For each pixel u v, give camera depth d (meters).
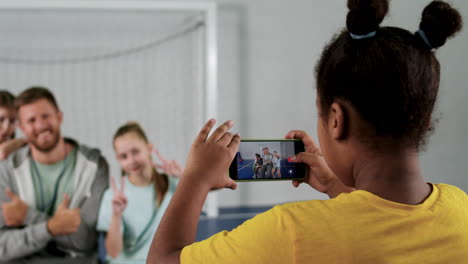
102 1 2.36
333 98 0.38
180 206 0.40
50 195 2.20
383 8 0.35
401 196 0.37
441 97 3.19
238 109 2.98
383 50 0.35
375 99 0.36
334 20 3.09
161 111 2.55
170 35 2.55
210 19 2.48
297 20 3.04
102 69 2.49
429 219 0.36
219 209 2.86
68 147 2.27
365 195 0.36
